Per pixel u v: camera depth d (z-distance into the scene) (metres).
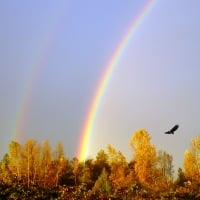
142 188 48.53
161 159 67.56
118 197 39.16
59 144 71.88
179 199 39.19
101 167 76.06
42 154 64.31
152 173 57.22
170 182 53.44
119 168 59.25
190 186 45.44
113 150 64.12
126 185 53.72
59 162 67.75
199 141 60.94
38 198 36.84
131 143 59.28
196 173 58.91
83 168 72.38
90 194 38.28
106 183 48.44
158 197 39.88
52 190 40.53
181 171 64.31
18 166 61.69
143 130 59.22
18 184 42.94
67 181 66.88
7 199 36.34
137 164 57.16
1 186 40.06
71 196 37.31
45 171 62.81
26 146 62.59
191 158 60.62
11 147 61.59
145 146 58.25
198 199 39.34
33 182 55.53
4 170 59.75
